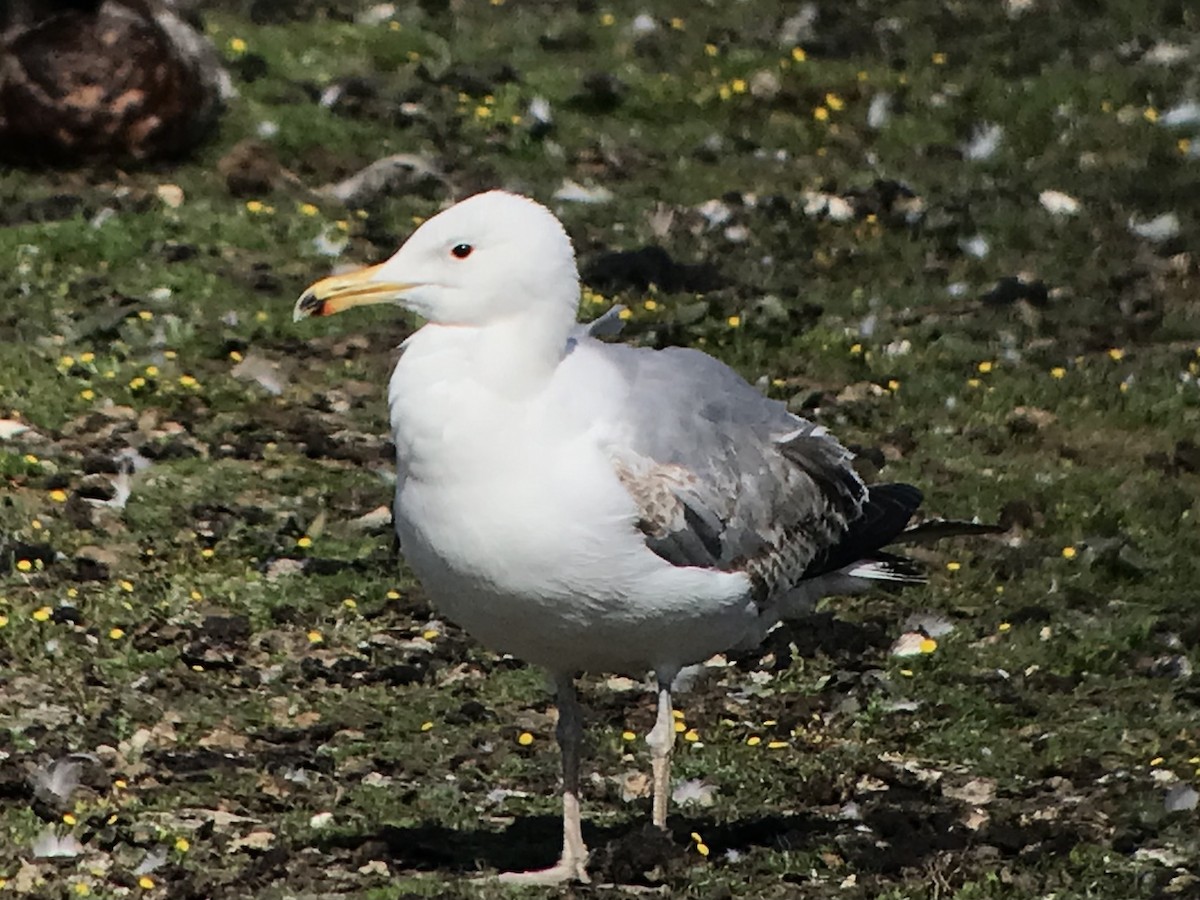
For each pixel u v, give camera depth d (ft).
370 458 49.60
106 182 66.28
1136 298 62.54
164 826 32.99
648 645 31.53
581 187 69.31
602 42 82.64
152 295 57.72
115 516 45.37
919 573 37.91
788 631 41.70
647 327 57.72
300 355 55.57
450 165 69.67
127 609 41.01
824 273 63.77
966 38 84.64
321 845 32.63
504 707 38.81
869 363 56.75
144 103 66.85
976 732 38.17
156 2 69.46
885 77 79.82
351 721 37.60
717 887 31.17
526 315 30.35
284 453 49.60
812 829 34.06
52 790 33.71
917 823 34.17
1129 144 75.10
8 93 65.98
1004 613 43.04
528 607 30.50
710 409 32.35
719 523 31.58
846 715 38.81
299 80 74.90
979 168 73.20
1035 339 59.36
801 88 78.28
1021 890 31.58
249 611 41.65
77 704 37.35
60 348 54.08
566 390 30.48
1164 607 43.86
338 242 62.80
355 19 82.99
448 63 78.43
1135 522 47.67
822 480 33.88
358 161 69.46
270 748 36.47
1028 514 47.42
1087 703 39.58
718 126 75.72
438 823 33.86
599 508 30.04
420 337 30.66
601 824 34.04
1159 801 35.19
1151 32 85.35
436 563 30.60
